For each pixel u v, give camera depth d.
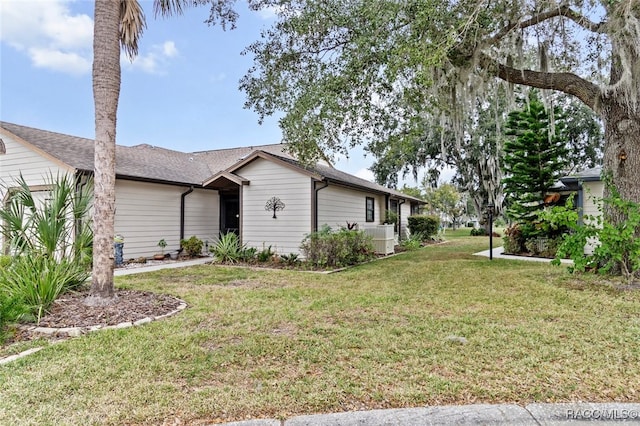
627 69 5.79
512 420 2.19
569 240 6.25
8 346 3.54
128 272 8.48
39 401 2.47
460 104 7.43
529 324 4.07
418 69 6.12
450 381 2.69
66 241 5.85
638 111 6.32
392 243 13.08
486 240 20.12
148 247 11.02
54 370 2.96
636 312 4.54
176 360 3.15
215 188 12.84
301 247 9.62
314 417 2.24
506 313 4.55
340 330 3.93
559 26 6.77
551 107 7.51
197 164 15.46
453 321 4.23
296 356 3.22
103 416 2.29
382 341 3.57
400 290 6.13
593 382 2.65
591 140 17.62
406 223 20.67
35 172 9.40
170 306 5.02
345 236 9.67
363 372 2.87
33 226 5.46
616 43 5.88
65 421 2.23
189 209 12.67
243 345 3.49
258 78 8.32
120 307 4.79
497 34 6.82
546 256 11.13
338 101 7.24
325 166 14.62
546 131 11.30
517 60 7.23
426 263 9.81
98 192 5.05
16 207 5.62
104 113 5.05
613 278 6.50
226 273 8.30
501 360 3.08
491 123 15.59
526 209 11.66
